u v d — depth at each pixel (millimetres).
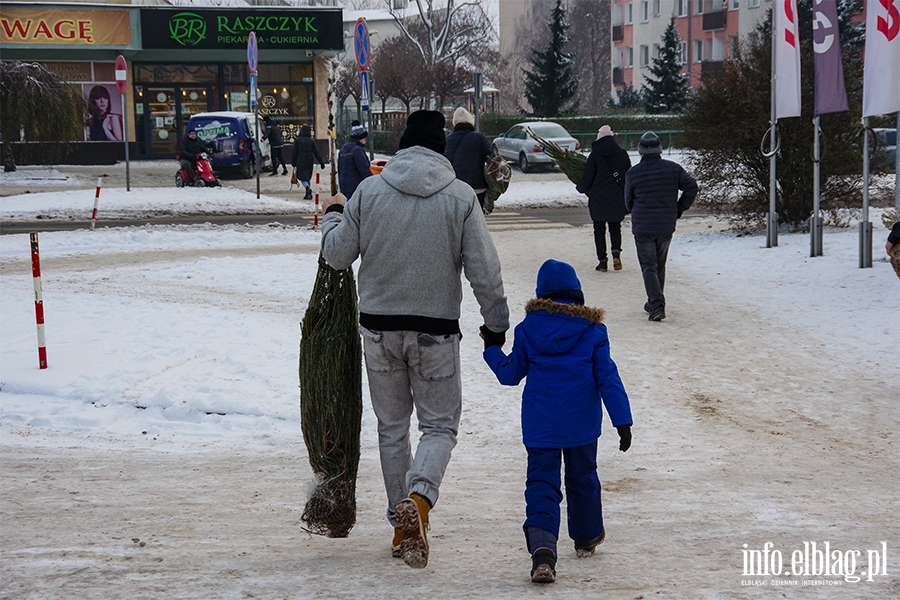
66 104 29531
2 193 25062
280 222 20891
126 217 21641
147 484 5617
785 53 13992
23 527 4742
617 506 5109
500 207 24406
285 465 6055
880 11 11883
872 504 5094
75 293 11797
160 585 3781
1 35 33062
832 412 7105
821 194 16250
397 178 3965
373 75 44938
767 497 5246
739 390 7703
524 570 4047
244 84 36250
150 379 7727
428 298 3959
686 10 67500
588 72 89250
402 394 4133
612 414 3883
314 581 3848
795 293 11453
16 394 7566
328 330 4191
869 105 12180
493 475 5828
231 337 9195
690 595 3621
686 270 13719
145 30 34094
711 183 16844
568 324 4035
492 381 8102
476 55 57656
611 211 13500
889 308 10281
